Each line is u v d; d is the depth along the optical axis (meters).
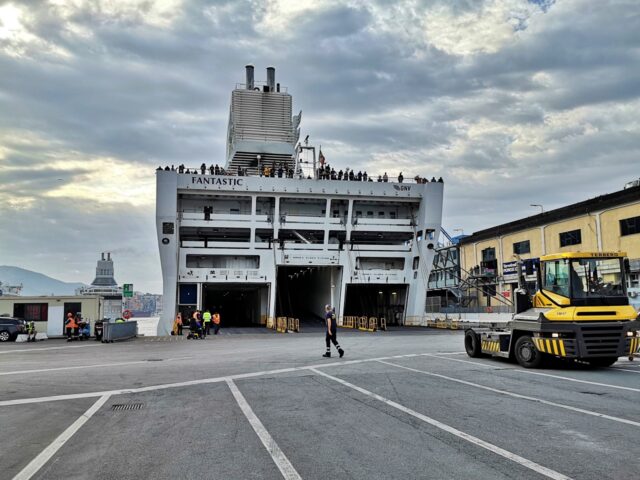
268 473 5.71
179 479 5.57
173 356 20.27
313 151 45.50
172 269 40.56
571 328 14.01
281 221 42.62
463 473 5.62
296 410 9.14
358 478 5.51
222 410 9.27
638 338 14.17
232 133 48.31
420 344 25.11
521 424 7.88
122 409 9.58
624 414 8.55
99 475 5.75
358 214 45.06
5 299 37.41
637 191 35.56
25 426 8.29
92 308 38.22
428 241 44.50
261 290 50.00
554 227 44.62
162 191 39.78
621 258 14.84
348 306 64.12
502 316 41.06
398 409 9.08
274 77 49.16
